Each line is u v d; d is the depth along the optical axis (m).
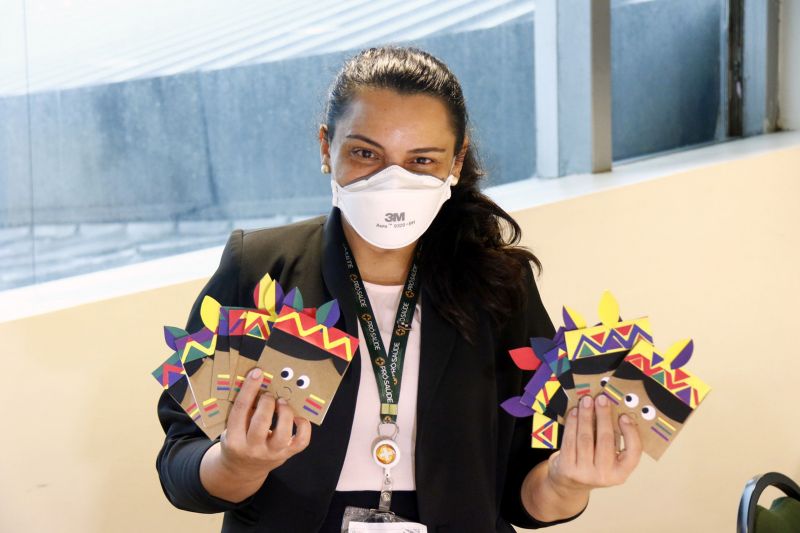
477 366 1.39
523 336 1.44
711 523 2.98
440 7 2.78
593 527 2.75
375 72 1.31
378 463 1.31
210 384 1.19
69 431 2.15
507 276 1.40
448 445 1.35
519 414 1.28
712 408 2.94
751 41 3.71
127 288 2.20
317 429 1.32
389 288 1.41
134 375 2.19
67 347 2.12
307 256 1.42
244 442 1.15
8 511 2.12
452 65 2.85
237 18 2.46
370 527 1.29
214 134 2.50
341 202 1.32
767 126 3.77
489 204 1.44
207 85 2.47
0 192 2.25
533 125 3.03
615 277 2.72
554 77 3.03
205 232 2.53
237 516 1.37
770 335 3.04
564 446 1.24
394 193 1.26
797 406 3.12
